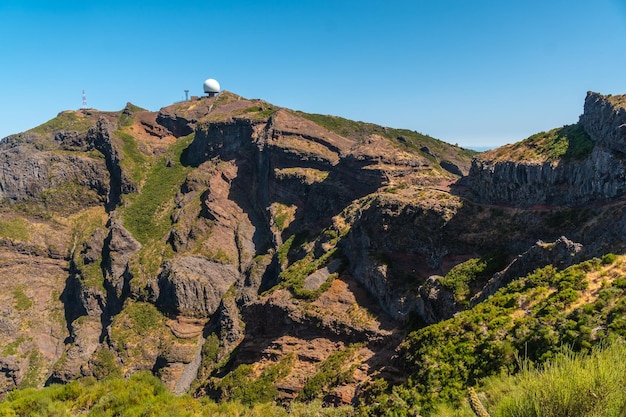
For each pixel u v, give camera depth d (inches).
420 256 2783.0
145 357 4724.4
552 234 2180.1
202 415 1509.6
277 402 2410.2
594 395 487.2
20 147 7672.2
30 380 5231.3
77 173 6983.3
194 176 6422.2
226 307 4822.8
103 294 5723.4
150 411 1380.4
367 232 3068.4
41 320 5876.0
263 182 5915.4
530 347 1273.4
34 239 6412.4
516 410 541.3
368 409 1596.9
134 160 7293.3
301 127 5930.1
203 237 5693.9
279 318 2967.5
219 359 4446.4
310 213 4842.5
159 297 5216.5
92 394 1504.7
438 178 4109.3
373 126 7293.3
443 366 1464.1
